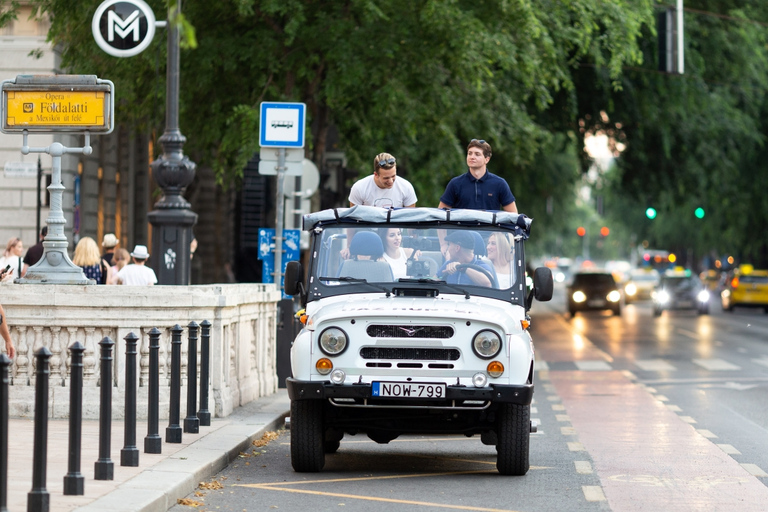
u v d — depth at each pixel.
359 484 20.84
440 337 20.78
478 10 48.84
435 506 18.73
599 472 22.41
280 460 23.62
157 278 34.38
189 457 21.41
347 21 47.88
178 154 34.53
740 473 22.28
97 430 24.86
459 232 22.73
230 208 97.56
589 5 52.38
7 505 15.90
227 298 28.39
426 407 20.92
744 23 78.50
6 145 60.44
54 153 28.56
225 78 51.09
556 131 77.38
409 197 26.08
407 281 22.41
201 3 48.31
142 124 56.03
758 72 80.00
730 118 79.94
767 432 28.64
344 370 20.80
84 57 48.81
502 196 25.91
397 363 20.73
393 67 49.62
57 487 17.72
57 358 27.03
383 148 59.03
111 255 45.12
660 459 24.14
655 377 44.56
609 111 76.00
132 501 16.75
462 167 61.19
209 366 26.81
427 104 52.53
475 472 22.42
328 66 49.84
